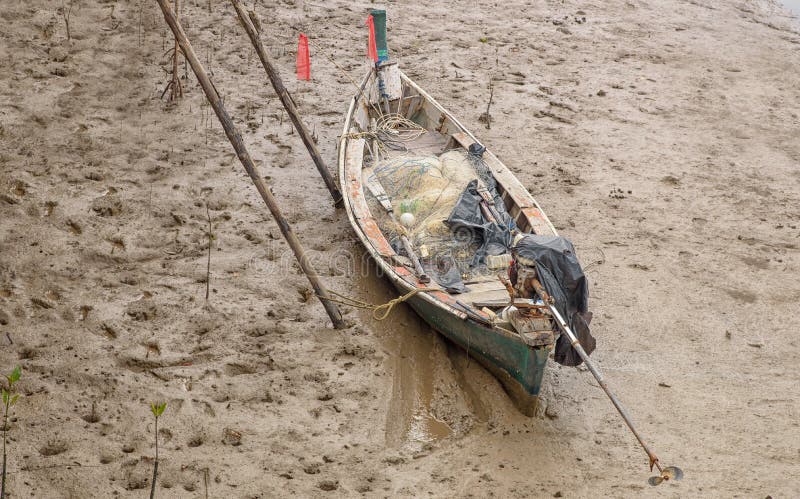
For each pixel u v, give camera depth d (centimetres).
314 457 689
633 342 850
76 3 1495
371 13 1140
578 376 802
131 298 865
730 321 886
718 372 813
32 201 999
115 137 1149
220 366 783
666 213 1075
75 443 677
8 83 1240
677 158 1208
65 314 833
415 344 837
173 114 1220
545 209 1066
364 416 739
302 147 1170
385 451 703
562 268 708
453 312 764
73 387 740
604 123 1293
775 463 699
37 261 903
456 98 1334
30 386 733
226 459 679
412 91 1184
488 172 1002
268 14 1565
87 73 1295
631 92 1395
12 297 848
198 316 845
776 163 1208
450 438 724
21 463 652
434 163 987
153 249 945
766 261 988
